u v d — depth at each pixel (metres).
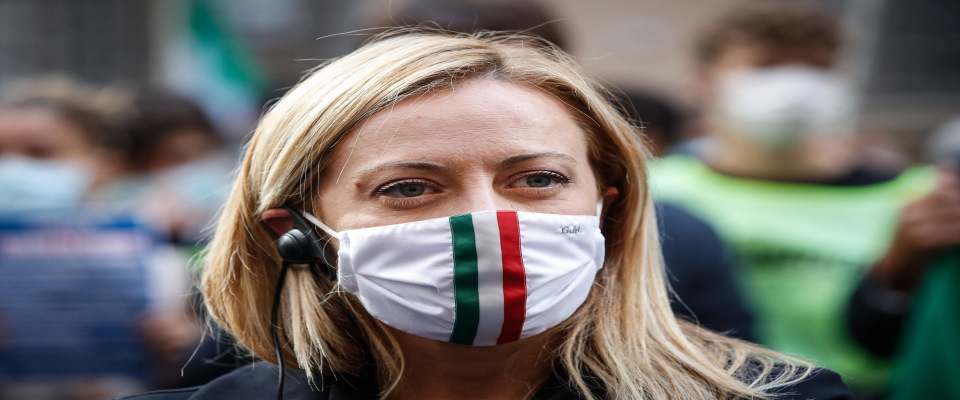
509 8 3.15
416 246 2.12
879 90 11.49
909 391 3.70
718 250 3.35
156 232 4.18
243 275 2.47
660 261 2.61
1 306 4.11
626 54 13.39
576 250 2.23
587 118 2.33
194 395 2.42
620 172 2.46
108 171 5.33
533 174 2.17
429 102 2.13
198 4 8.85
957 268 3.65
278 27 10.78
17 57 10.66
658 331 2.37
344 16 10.86
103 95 5.86
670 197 4.38
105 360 4.10
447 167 2.11
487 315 2.12
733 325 3.24
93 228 4.06
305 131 2.20
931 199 3.64
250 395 2.39
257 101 8.91
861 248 4.10
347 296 2.37
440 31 3.07
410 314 2.16
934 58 11.47
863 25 11.41
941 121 11.41
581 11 13.34
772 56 4.30
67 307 4.09
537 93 2.23
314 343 2.40
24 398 4.12
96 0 10.49
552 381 2.35
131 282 4.07
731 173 4.34
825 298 4.02
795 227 4.13
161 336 4.05
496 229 2.09
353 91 2.16
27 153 5.00
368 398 2.40
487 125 2.12
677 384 2.22
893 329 3.83
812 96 4.18
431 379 2.33
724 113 4.35
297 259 2.30
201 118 5.59
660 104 5.22
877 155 6.16
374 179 2.13
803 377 2.28
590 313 2.41
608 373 2.30
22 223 4.09
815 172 4.31
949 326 3.63
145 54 10.19
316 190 2.28
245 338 2.50
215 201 5.19
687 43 13.12
